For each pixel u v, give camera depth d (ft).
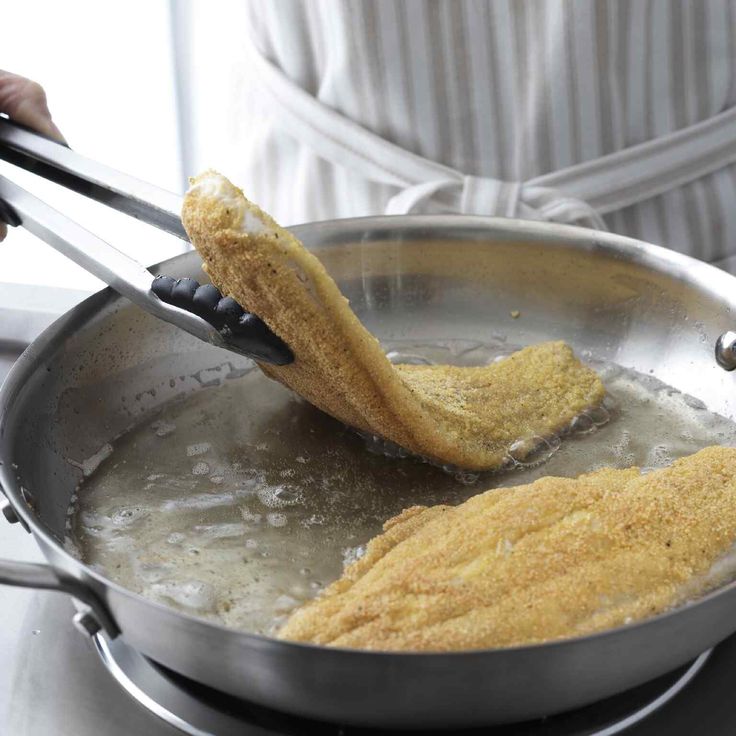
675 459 2.28
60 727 1.90
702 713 1.90
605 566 1.90
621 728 1.88
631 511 1.96
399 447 2.32
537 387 2.38
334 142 2.81
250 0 2.84
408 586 1.88
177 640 1.78
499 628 1.82
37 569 1.82
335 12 2.69
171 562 2.09
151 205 2.27
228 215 2.01
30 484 2.13
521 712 1.78
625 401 2.42
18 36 4.91
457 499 2.21
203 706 1.91
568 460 2.30
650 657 1.77
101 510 2.19
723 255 2.87
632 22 2.68
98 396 2.34
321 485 2.24
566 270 2.54
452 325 2.60
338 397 2.21
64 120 4.95
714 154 2.77
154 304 2.10
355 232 2.55
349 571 1.99
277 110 2.87
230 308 2.06
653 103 2.77
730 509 1.98
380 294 2.60
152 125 4.96
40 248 4.77
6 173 4.55
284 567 2.08
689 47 2.73
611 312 2.53
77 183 2.43
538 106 2.74
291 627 1.89
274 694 1.79
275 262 2.02
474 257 2.57
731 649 1.98
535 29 2.68
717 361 2.40
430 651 1.73
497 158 2.82
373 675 1.72
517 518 1.95
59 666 1.97
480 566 1.89
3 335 2.57
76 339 2.31
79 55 4.91
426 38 2.70
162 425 2.37
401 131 2.81
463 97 2.76
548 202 2.72
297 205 2.95
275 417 2.39
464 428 2.28
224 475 2.26
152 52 4.83
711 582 1.93
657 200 2.81
